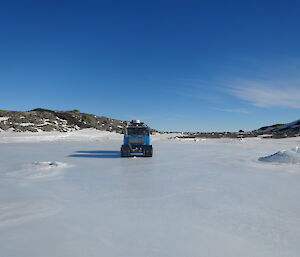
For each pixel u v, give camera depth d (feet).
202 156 44.42
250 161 36.91
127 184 21.39
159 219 12.90
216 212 14.02
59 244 9.97
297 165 32.04
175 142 96.89
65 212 14.03
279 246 9.80
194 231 11.31
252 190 19.24
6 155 45.78
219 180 23.07
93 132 150.82
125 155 42.98
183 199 16.72
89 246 9.79
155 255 9.04
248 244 9.98
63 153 50.37
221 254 9.14
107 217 13.21
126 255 9.03
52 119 168.14
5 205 15.34
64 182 22.21
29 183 21.81
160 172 27.48
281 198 16.96
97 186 20.65
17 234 10.97
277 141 99.55
